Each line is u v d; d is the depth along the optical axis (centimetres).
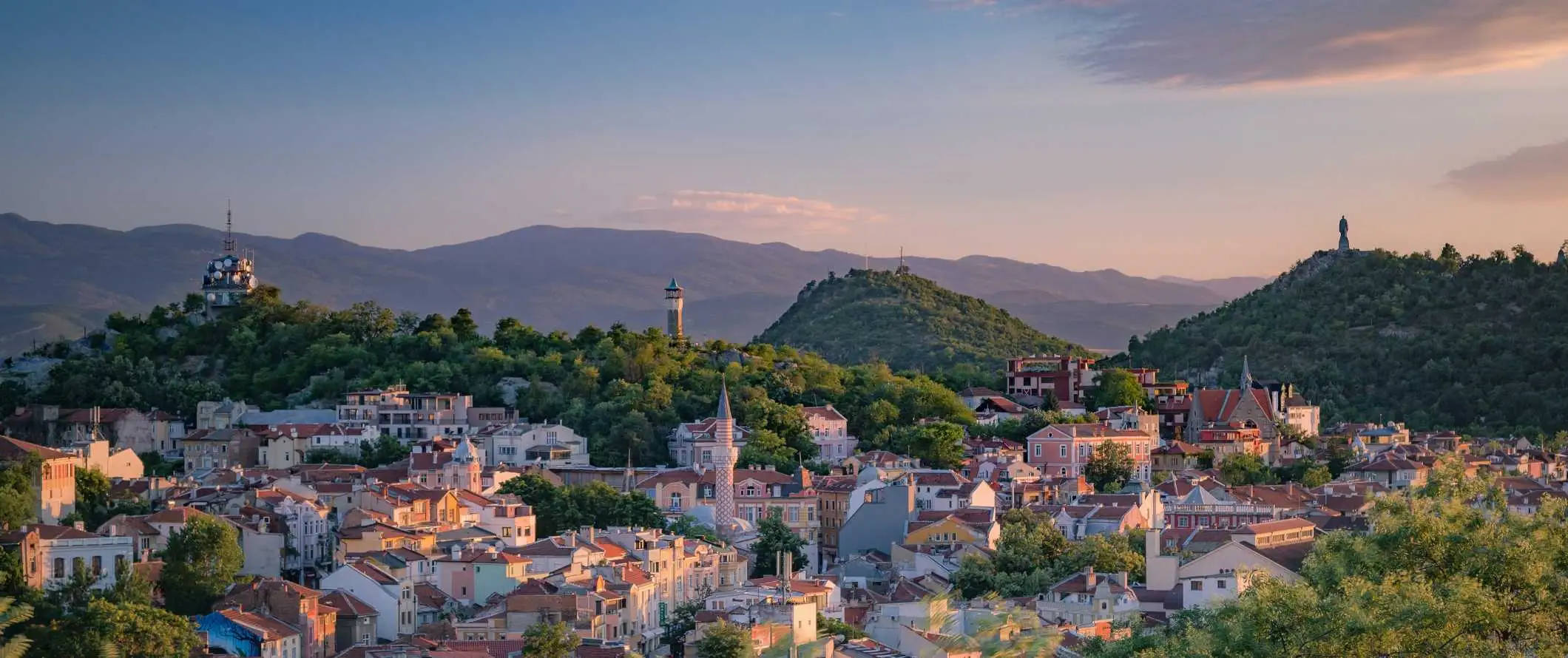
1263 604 13500
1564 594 13175
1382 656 12825
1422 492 15175
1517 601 13338
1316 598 13400
